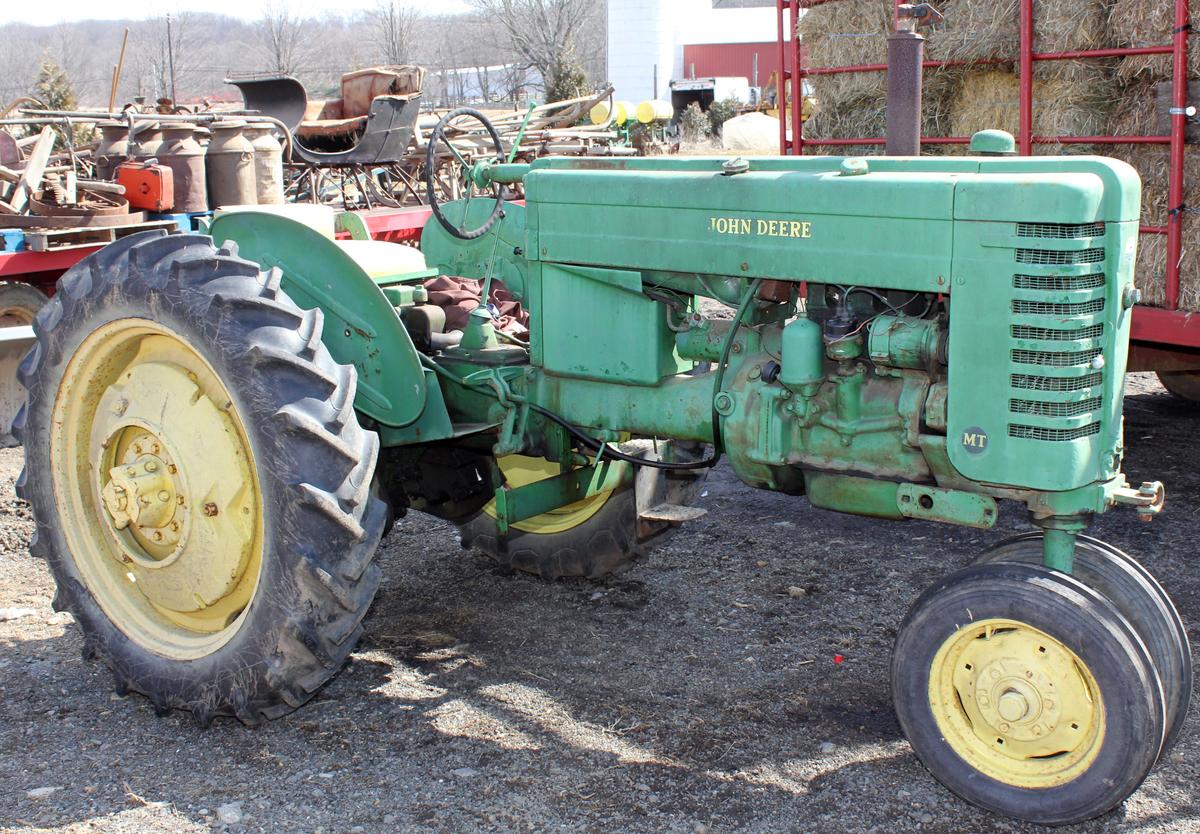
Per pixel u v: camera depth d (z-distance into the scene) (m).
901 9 3.14
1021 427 2.80
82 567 3.61
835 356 3.00
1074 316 2.71
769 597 4.36
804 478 3.30
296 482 3.03
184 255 3.28
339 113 9.89
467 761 3.18
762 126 19.25
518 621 4.18
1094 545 3.13
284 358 3.07
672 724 3.38
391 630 4.11
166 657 3.42
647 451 4.08
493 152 10.64
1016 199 2.70
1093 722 2.78
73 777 3.11
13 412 6.56
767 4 56.41
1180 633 3.03
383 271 4.04
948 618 2.89
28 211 6.84
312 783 3.07
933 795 3.01
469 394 3.90
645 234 3.30
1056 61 4.94
